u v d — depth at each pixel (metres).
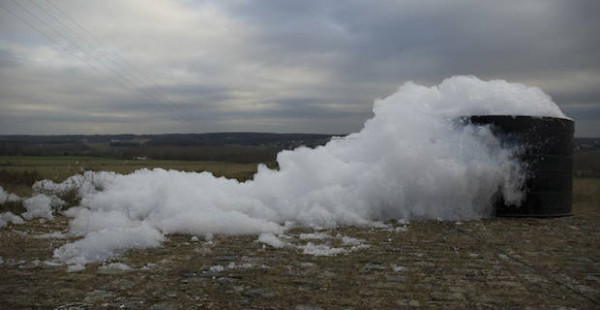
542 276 4.80
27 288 4.28
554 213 9.04
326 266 5.15
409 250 5.99
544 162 8.96
